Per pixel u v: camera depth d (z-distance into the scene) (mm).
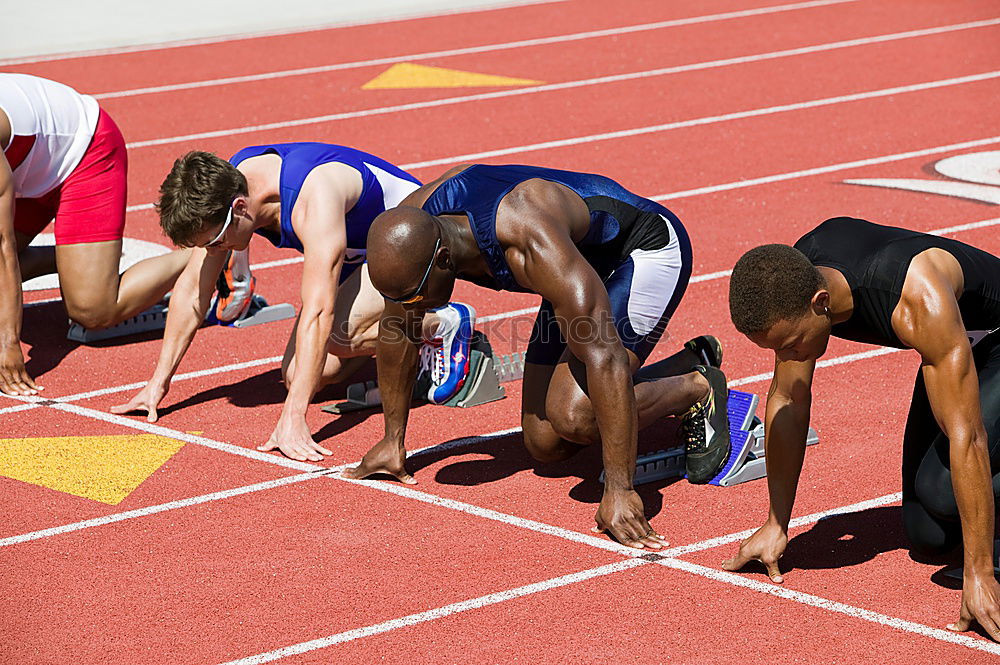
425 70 61875
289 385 24406
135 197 42062
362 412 25297
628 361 18734
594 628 16750
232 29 72875
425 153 47219
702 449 21484
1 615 17297
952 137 49188
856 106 54094
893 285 15672
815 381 26391
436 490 21438
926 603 17281
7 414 25312
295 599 17688
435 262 17516
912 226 37812
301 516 20469
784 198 41125
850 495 20969
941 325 15383
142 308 29078
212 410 25531
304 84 59344
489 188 18781
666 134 49750
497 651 16203
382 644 16438
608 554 18938
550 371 21078
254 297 31281
